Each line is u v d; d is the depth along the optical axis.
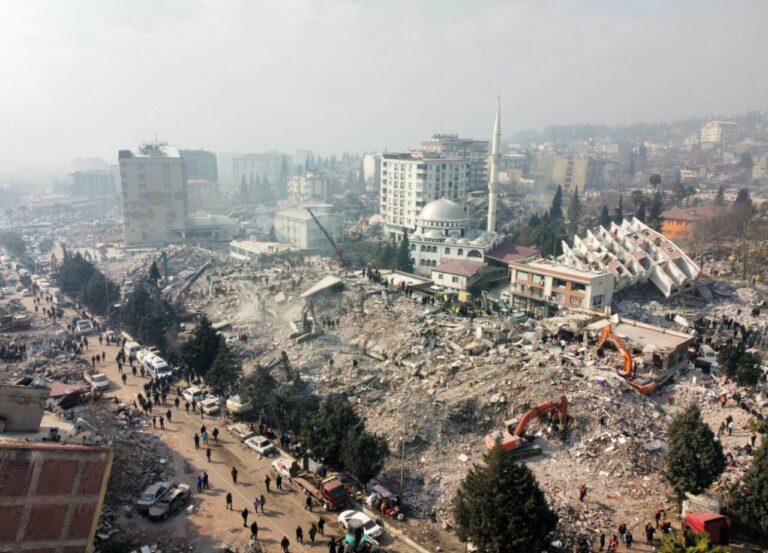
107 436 53.16
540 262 106.69
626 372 65.56
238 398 63.22
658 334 76.38
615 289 100.00
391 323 80.75
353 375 68.94
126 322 90.31
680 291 105.62
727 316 97.50
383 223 195.62
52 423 50.41
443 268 113.00
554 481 48.16
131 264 148.38
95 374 72.38
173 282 124.31
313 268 117.38
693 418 45.34
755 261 123.75
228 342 81.75
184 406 65.31
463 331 75.38
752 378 67.56
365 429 57.28
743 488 42.75
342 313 87.88
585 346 73.38
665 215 157.88
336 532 43.53
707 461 43.41
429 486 49.25
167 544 41.34
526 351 68.94
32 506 35.16
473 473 41.06
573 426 54.56
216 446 56.31
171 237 186.88
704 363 74.44
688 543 34.91
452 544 42.00
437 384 64.25
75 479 37.12
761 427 56.69
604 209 161.88
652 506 45.44
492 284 115.75
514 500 37.81
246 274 115.56
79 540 37.09
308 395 64.88
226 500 46.59
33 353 81.56
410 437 55.03
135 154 186.38
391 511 45.28
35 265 152.00
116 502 45.59
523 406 57.53
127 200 179.38
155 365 73.38
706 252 136.88
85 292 108.12
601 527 42.72
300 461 52.91
